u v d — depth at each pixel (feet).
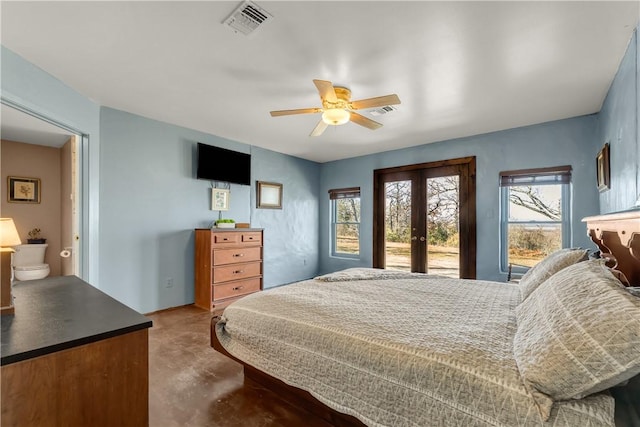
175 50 7.23
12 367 2.87
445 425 3.56
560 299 4.00
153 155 12.19
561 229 12.05
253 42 6.88
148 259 12.07
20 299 4.72
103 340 3.42
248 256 14.33
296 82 8.79
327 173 19.83
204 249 13.08
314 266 19.70
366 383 4.30
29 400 2.96
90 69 8.14
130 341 3.65
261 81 8.76
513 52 7.16
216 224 14.07
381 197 17.25
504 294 6.99
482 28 6.30
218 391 6.69
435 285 7.99
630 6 5.61
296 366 5.20
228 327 6.56
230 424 5.64
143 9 5.83
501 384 3.35
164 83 8.95
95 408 3.37
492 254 13.28
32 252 13.30
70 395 3.21
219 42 6.89
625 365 2.74
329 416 5.57
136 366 3.68
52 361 3.10
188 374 7.41
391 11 5.82
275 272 17.30
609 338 2.89
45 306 4.35
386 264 16.93
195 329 10.46
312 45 6.97
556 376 3.06
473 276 13.74
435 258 15.12
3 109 8.84
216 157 14.19
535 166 12.24
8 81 7.19
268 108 10.87
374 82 8.68
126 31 6.51
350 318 5.34
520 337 3.99
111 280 11.00
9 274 4.03
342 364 4.60
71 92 9.25
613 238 4.70
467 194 14.03
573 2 5.56
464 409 3.48
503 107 10.52
